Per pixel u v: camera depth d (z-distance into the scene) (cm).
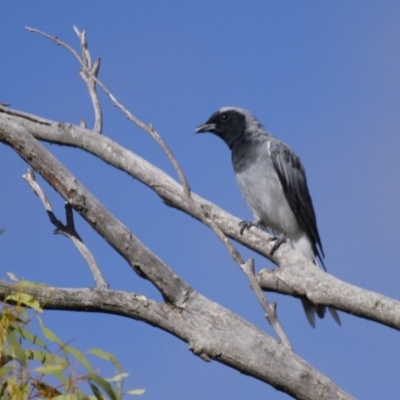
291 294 1254
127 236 991
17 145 1023
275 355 964
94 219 1001
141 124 1104
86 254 1041
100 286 991
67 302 962
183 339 990
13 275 857
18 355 762
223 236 1066
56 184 1016
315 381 958
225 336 973
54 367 739
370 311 1159
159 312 984
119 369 781
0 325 773
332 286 1207
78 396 732
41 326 801
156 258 989
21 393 714
